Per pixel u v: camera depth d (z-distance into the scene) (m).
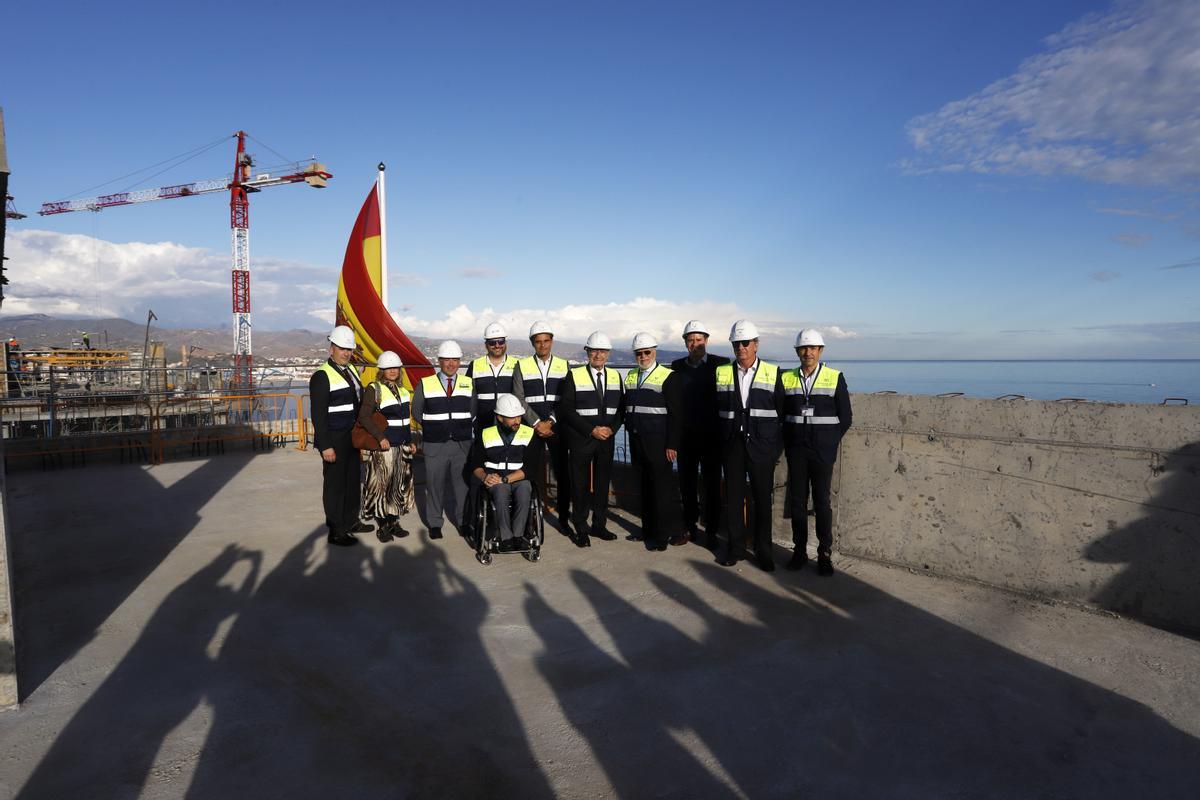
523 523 6.04
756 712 3.47
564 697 3.62
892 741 3.21
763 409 5.64
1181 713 3.48
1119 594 4.69
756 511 5.73
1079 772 2.99
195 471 10.83
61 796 2.78
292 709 3.49
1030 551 5.09
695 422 6.46
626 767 3.00
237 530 7.17
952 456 5.45
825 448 5.48
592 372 6.46
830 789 2.86
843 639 4.35
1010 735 3.27
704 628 4.54
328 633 4.47
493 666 3.99
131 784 2.86
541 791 2.83
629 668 3.95
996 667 3.96
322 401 6.36
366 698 3.61
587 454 6.46
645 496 6.50
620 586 5.38
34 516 7.80
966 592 5.19
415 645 4.29
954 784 2.90
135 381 19.69
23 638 4.39
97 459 11.71
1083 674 3.88
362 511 7.07
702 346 6.54
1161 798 2.82
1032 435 5.05
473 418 6.99
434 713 3.46
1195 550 4.37
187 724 3.35
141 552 6.36
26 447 10.95
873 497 5.93
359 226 12.27
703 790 2.84
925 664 4.00
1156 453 4.52
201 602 5.05
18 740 3.20
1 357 17.25
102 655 4.13
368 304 12.26
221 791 2.82
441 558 6.16
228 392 13.34
